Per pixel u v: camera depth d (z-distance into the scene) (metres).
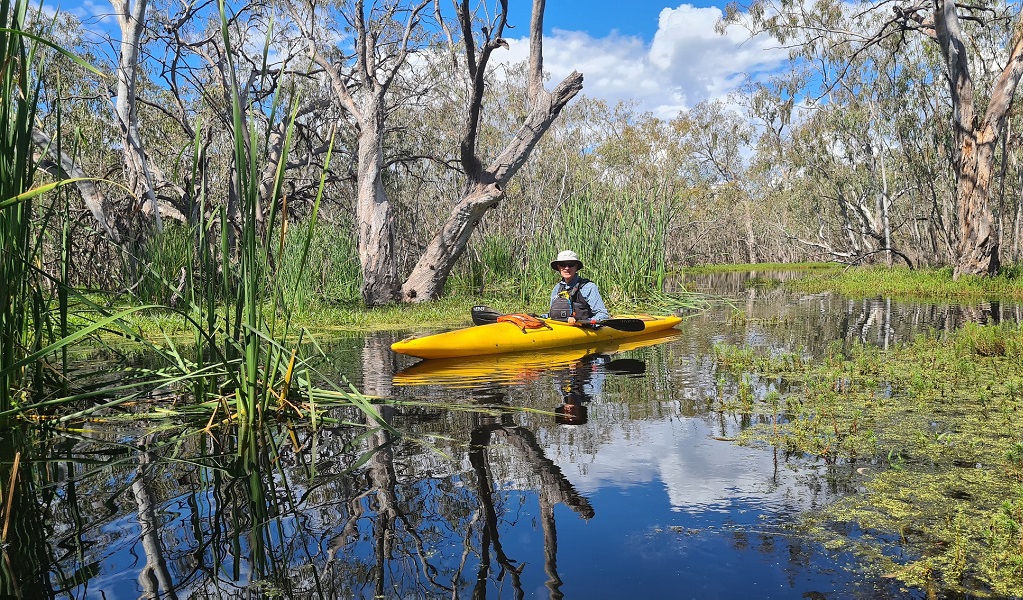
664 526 2.48
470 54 12.22
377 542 2.38
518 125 24.28
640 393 4.78
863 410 4.17
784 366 5.73
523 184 24.03
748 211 47.81
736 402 4.43
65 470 3.15
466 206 13.42
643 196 12.84
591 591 2.01
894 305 12.57
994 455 3.25
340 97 14.01
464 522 2.54
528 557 2.25
